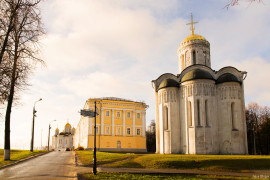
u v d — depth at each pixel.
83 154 39.78
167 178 18.55
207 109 39.09
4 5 16.34
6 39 16.80
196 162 25.36
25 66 19.16
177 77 45.53
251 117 67.50
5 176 18.05
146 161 26.52
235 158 26.41
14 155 37.06
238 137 38.06
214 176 19.83
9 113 29.44
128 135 74.88
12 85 18.17
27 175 18.52
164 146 41.25
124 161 27.53
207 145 37.44
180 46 49.34
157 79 47.34
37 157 36.88
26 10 17.00
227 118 38.94
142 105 78.94
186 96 40.19
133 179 17.62
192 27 50.00
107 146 71.38
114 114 74.50
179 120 41.41
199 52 46.81
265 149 64.81
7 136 29.23
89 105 72.62
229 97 39.44
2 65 16.84
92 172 20.22
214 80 40.81
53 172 20.34
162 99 42.94
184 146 39.84
